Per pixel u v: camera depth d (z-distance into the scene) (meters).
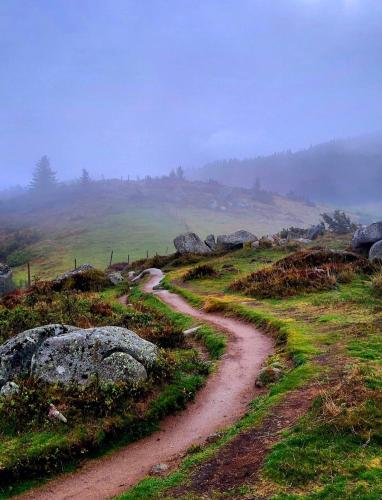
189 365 16.03
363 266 28.02
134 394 12.77
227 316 23.80
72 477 10.26
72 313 22.16
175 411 12.92
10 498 9.64
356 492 7.62
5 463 10.20
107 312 23.17
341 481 7.97
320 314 20.12
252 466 9.01
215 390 14.23
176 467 10.02
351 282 26.05
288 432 9.83
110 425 11.62
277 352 16.22
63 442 10.92
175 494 8.70
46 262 112.75
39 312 22.14
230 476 8.89
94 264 108.25
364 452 8.68
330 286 25.34
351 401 10.20
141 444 11.49
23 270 103.69
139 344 14.52
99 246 132.88
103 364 13.27
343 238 51.81
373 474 7.98
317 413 10.18
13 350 14.17
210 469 9.32
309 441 9.26
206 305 26.56
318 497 7.68
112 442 11.45
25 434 11.42
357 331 16.20
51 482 10.11
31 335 14.52
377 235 33.66
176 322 24.61
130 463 10.63
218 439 10.89
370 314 18.56
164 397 13.06
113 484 9.84
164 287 37.25
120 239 144.38
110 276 43.34
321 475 8.27
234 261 45.12
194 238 57.66
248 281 30.28
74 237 148.62
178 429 12.07
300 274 27.48
